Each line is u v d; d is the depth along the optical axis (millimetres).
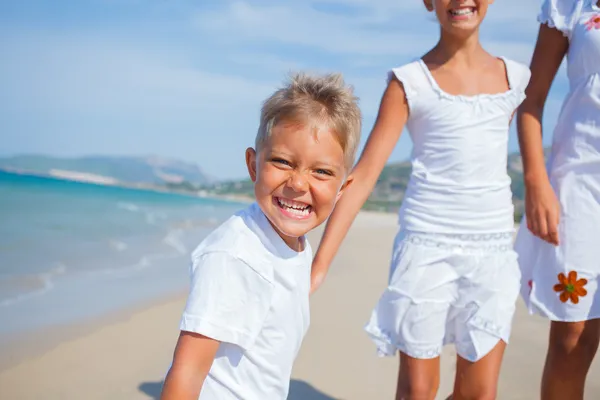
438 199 2805
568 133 2854
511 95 2881
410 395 2799
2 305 5656
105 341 4746
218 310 1776
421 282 2781
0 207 17391
